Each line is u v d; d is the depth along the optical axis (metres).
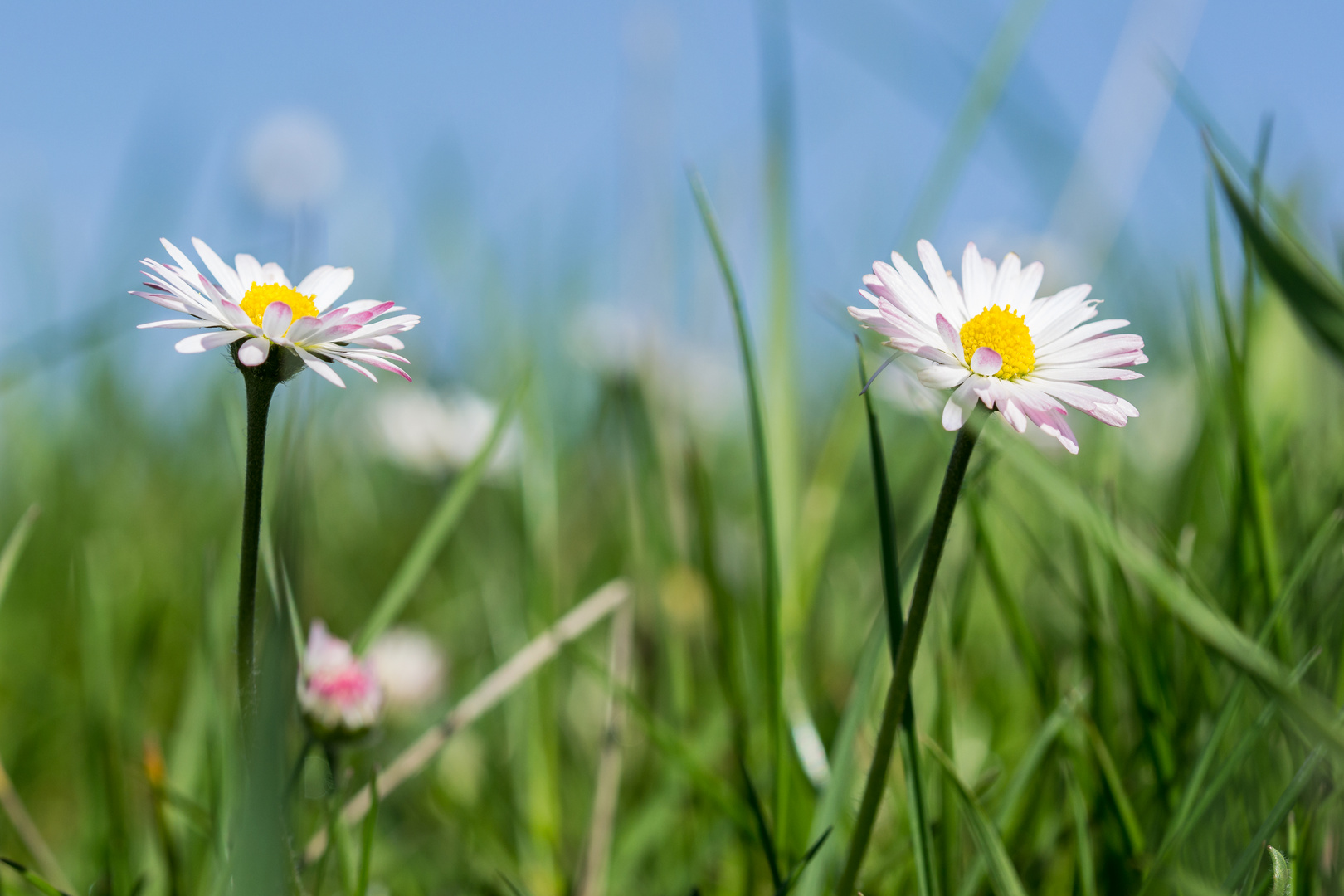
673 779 0.35
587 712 0.43
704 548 0.36
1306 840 0.31
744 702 0.36
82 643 0.35
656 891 0.35
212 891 0.31
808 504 0.39
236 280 0.31
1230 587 0.34
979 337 0.30
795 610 0.36
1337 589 0.33
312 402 0.33
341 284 0.31
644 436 0.42
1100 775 0.32
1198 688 0.33
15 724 0.43
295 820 0.32
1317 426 0.39
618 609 0.38
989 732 0.38
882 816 0.35
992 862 0.31
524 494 0.38
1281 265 0.30
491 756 0.39
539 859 0.35
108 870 0.33
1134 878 0.32
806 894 0.31
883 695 0.36
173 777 0.35
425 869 0.36
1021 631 0.34
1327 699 0.32
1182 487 0.38
